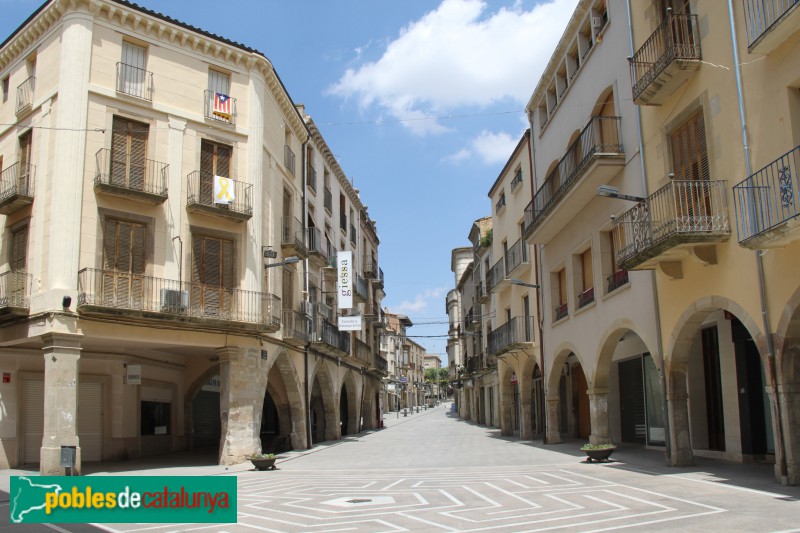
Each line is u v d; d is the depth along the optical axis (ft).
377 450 80.59
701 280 42.34
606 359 60.08
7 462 61.98
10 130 66.59
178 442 81.25
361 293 127.54
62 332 56.03
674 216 44.29
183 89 68.23
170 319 60.85
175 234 64.95
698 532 25.08
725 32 39.60
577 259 68.23
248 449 66.59
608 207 57.82
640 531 25.77
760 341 36.29
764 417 47.73
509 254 94.63
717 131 40.37
